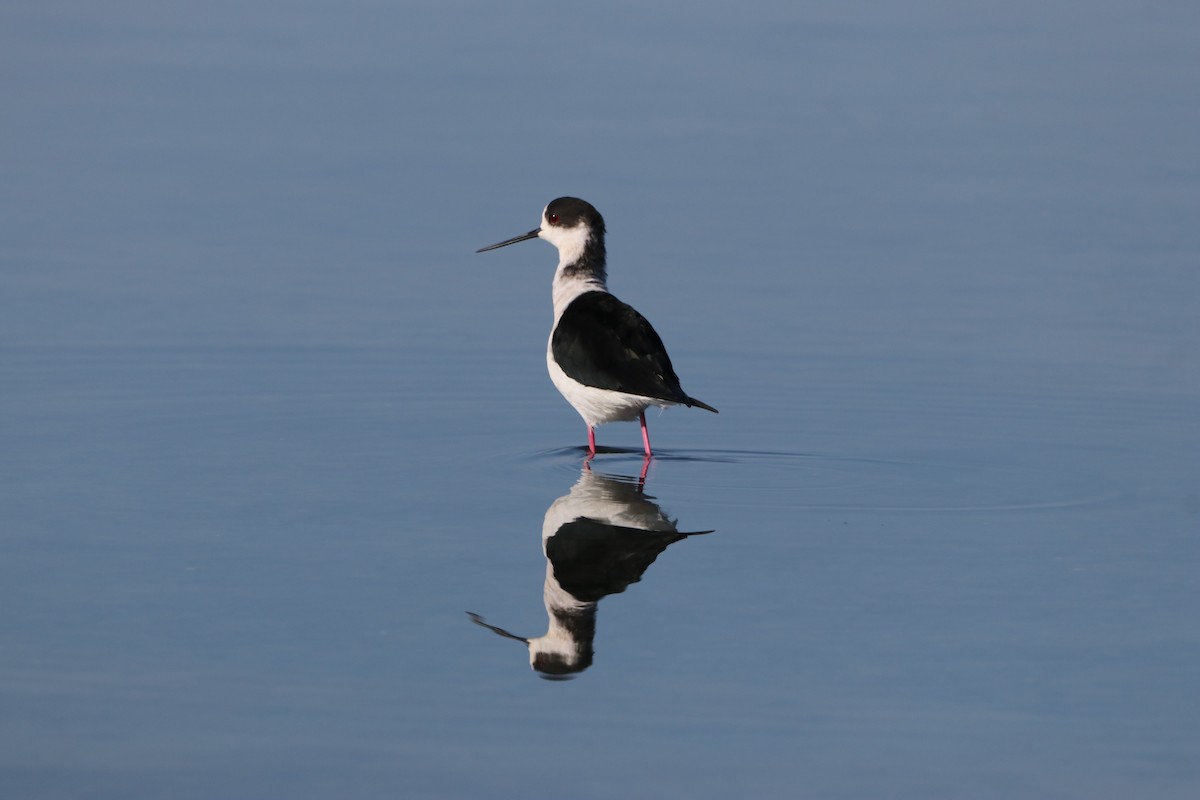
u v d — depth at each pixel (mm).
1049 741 9086
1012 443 15383
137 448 14750
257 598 11008
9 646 10125
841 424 16000
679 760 8805
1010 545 12453
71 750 8805
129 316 18719
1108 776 8695
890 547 12359
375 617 10711
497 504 13375
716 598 11203
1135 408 16328
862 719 9312
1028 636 10547
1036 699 9594
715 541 12477
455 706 9406
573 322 14797
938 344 18203
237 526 12594
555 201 16281
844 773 8695
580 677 9805
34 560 11703
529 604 10992
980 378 17188
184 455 14586
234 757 8742
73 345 17781
